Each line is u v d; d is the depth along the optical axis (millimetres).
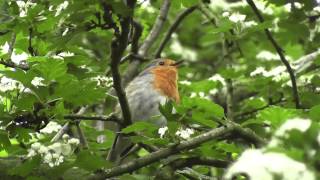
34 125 9359
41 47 10359
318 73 13133
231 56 17000
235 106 14531
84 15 8789
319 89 12961
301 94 12531
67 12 8789
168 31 16250
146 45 15820
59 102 9281
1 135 9289
